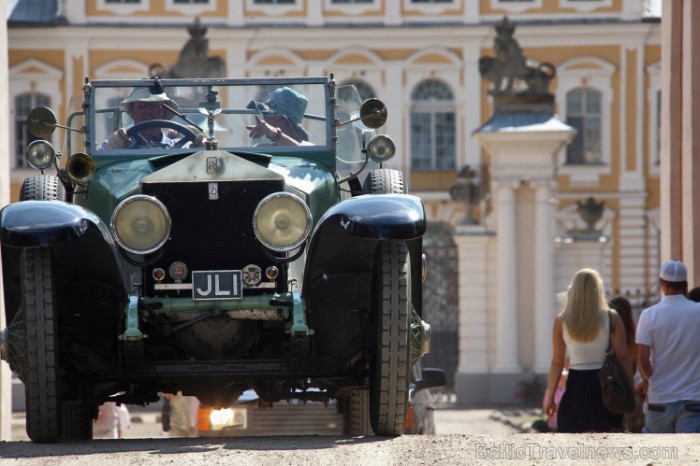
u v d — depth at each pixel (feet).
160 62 485.97
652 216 497.87
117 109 97.40
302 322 79.77
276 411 140.87
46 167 92.38
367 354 82.99
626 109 497.05
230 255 83.71
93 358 81.35
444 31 491.31
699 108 157.99
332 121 98.22
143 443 80.59
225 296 81.66
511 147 315.17
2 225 76.33
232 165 84.79
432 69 492.13
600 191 498.69
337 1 491.72
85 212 78.48
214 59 367.25
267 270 83.35
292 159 95.55
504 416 292.40
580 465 69.46
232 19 486.79
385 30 490.08
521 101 318.24
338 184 94.79
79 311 83.35
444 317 451.94
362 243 81.20
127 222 80.18
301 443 78.48
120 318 80.69
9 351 79.61
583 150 499.51
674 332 104.42
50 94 482.69
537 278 317.22
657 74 496.23
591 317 102.63
